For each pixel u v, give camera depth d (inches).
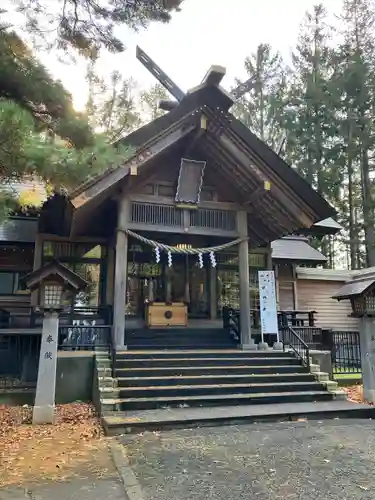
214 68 394.6
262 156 438.0
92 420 273.6
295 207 450.6
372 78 936.9
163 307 509.4
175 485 162.4
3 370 387.5
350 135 948.0
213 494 153.3
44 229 511.2
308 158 997.2
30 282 283.9
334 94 952.9
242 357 390.9
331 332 480.1
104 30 229.8
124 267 409.7
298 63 1081.4
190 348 445.7
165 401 294.0
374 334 335.6
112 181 379.9
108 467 183.6
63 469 181.2
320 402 318.7
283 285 661.3
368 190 946.1
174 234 457.1
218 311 559.2
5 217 212.8
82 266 521.3
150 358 368.8
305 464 185.3
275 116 1028.5
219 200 479.5
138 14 228.2
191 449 208.1
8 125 156.3
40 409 266.5
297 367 370.9
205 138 440.5
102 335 417.1
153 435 236.5
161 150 401.7
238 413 273.6
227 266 578.9
